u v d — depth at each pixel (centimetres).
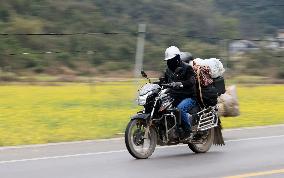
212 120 1367
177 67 1316
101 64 7831
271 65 7156
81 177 1042
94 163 1202
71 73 7419
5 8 8700
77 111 2573
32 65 7356
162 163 1205
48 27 8969
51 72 7394
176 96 1323
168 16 10600
